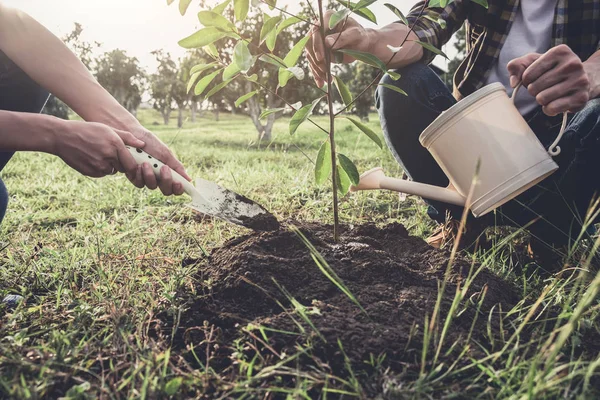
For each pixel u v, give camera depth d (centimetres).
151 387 111
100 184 388
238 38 144
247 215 171
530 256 211
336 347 124
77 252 211
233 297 147
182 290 155
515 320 139
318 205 304
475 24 212
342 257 161
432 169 219
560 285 174
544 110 150
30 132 133
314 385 116
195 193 158
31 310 151
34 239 245
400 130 215
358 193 323
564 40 192
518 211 209
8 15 159
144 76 5206
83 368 117
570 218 202
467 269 165
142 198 334
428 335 120
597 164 188
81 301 158
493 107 156
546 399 108
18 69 168
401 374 116
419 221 264
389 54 197
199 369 124
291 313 135
